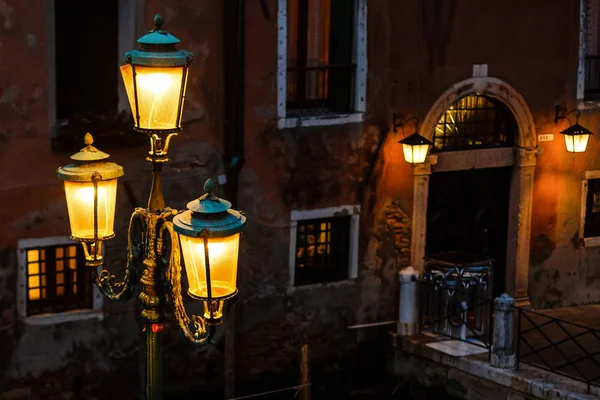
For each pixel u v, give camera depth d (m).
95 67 12.12
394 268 14.17
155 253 6.99
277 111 13.03
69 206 7.45
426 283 13.84
